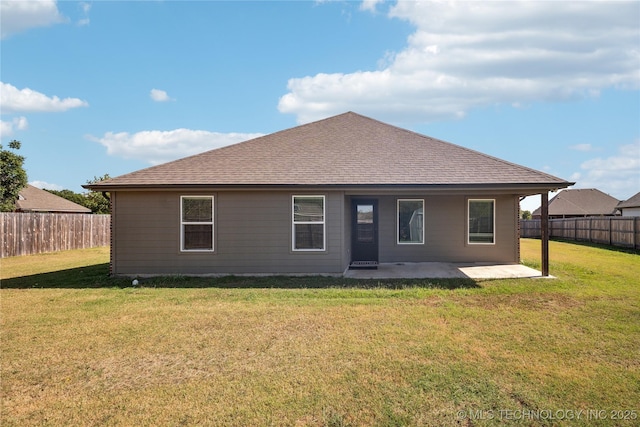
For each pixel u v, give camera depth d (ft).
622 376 12.79
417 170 34.50
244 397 11.62
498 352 14.97
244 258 34.27
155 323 19.34
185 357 14.87
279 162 36.58
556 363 13.89
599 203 131.85
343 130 43.70
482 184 31.50
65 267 42.47
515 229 41.27
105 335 17.54
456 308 21.81
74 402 11.45
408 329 17.92
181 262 34.37
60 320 20.02
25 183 84.28
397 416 10.43
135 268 34.45
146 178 34.09
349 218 39.81
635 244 56.80
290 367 13.76
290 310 21.58
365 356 14.67
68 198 141.38
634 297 24.53
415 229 41.98
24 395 11.93
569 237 81.56
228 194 34.30
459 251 41.68
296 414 10.64
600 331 17.53
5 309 22.45
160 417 10.57
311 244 34.17
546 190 32.12
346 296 25.23
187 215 34.47
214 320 19.75
